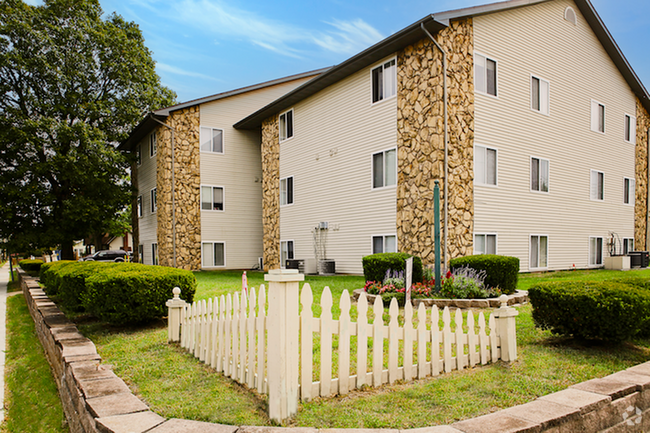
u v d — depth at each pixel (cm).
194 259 1875
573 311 465
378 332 355
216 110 1964
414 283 897
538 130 1334
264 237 1877
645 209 1827
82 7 2005
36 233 1917
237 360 381
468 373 391
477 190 1145
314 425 283
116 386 336
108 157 1931
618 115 1688
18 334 809
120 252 2845
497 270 830
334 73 1390
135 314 618
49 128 1759
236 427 257
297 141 1666
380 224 1267
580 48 1513
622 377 344
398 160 1202
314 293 911
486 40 1188
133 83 2125
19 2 1836
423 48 1123
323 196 1520
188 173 1877
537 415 267
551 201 1369
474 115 1146
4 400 486
